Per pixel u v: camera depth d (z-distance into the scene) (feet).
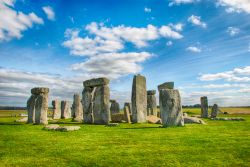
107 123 88.53
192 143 43.37
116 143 44.73
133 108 93.30
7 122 96.73
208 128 65.51
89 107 96.17
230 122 87.20
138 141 46.37
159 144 43.14
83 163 32.17
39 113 85.56
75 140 48.29
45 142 46.26
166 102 71.00
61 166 31.07
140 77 95.55
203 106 130.31
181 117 71.46
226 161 32.01
